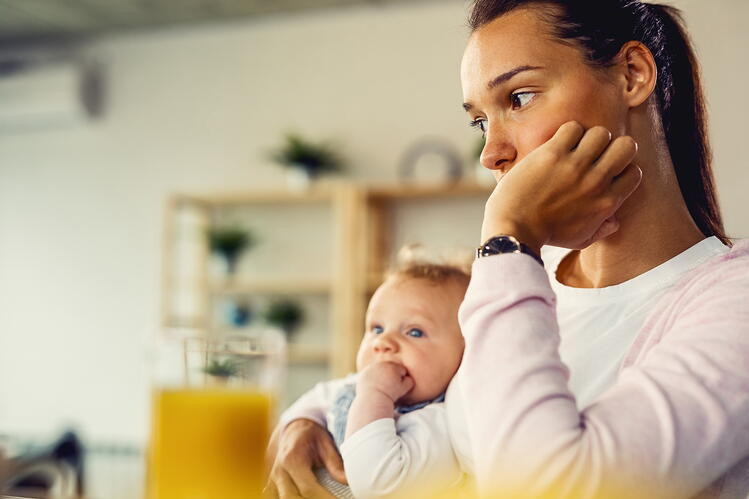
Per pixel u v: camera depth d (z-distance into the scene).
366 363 1.04
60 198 5.45
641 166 0.84
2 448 1.14
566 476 0.60
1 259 5.52
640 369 0.66
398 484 0.84
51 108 5.28
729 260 0.78
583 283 0.93
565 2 0.79
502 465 0.62
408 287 1.04
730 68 4.21
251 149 5.08
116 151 5.35
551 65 0.78
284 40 5.07
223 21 5.12
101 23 5.14
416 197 4.68
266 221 5.01
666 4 0.94
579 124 0.77
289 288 4.65
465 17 0.88
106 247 5.32
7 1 4.73
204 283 4.84
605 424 0.61
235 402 0.72
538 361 0.64
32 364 5.40
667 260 0.85
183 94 5.25
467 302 0.70
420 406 0.96
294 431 0.97
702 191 0.92
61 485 2.02
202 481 0.71
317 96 4.98
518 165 0.75
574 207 0.73
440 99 4.74
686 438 0.60
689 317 0.71
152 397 0.72
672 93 0.90
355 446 0.87
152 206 5.25
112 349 5.25
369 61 4.89
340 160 4.88
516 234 0.71
